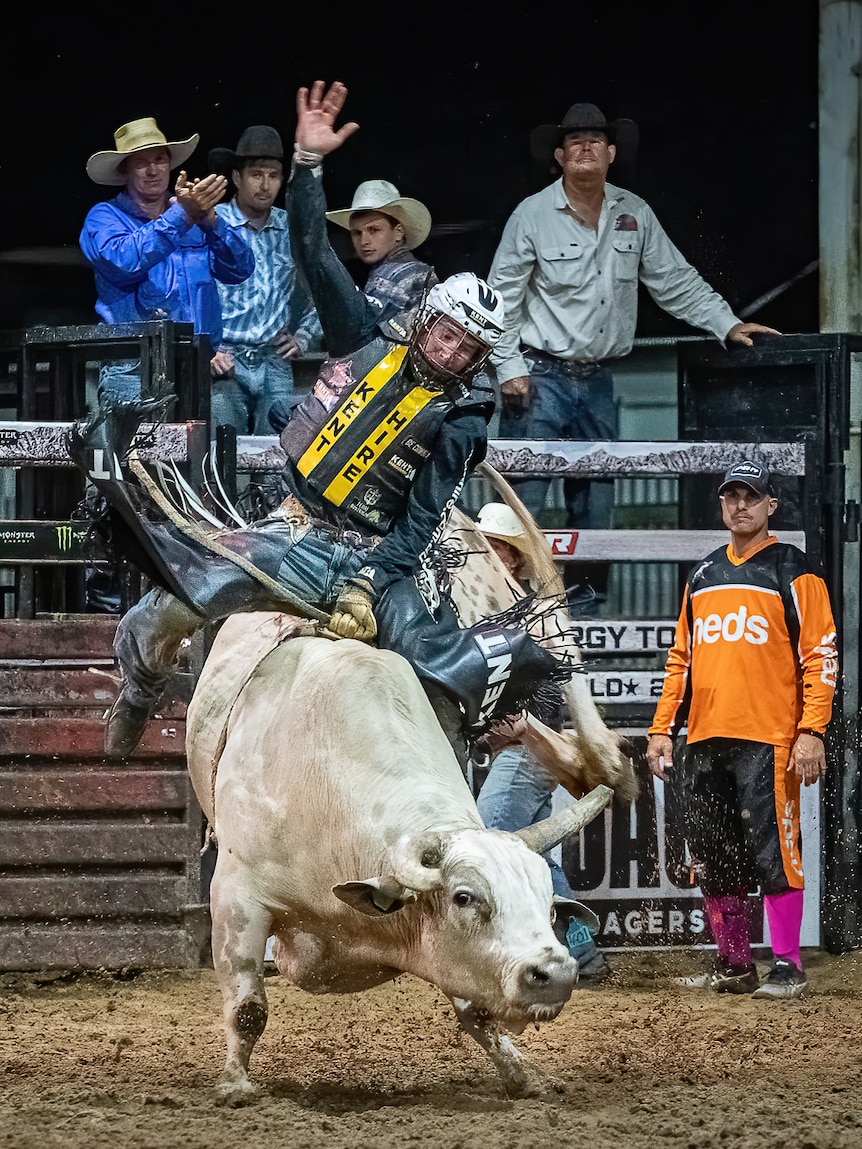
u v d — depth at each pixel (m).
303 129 13.90
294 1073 13.88
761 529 19.33
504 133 30.88
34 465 19.67
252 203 24.16
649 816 20.84
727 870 18.97
